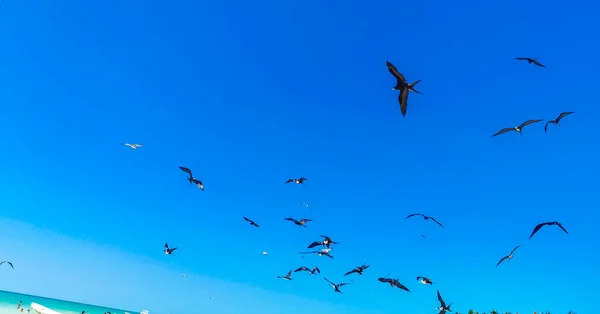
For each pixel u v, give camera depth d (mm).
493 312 44594
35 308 82188
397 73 14750
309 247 25922
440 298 16906
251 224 28469
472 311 44375
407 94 14711
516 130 20453
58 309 190250
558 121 20094
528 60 18969
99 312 195750
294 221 26641
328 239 26000
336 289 25672
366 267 22109
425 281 18359
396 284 18797
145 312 127938
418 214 20688
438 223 20406
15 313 113250
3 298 197500
